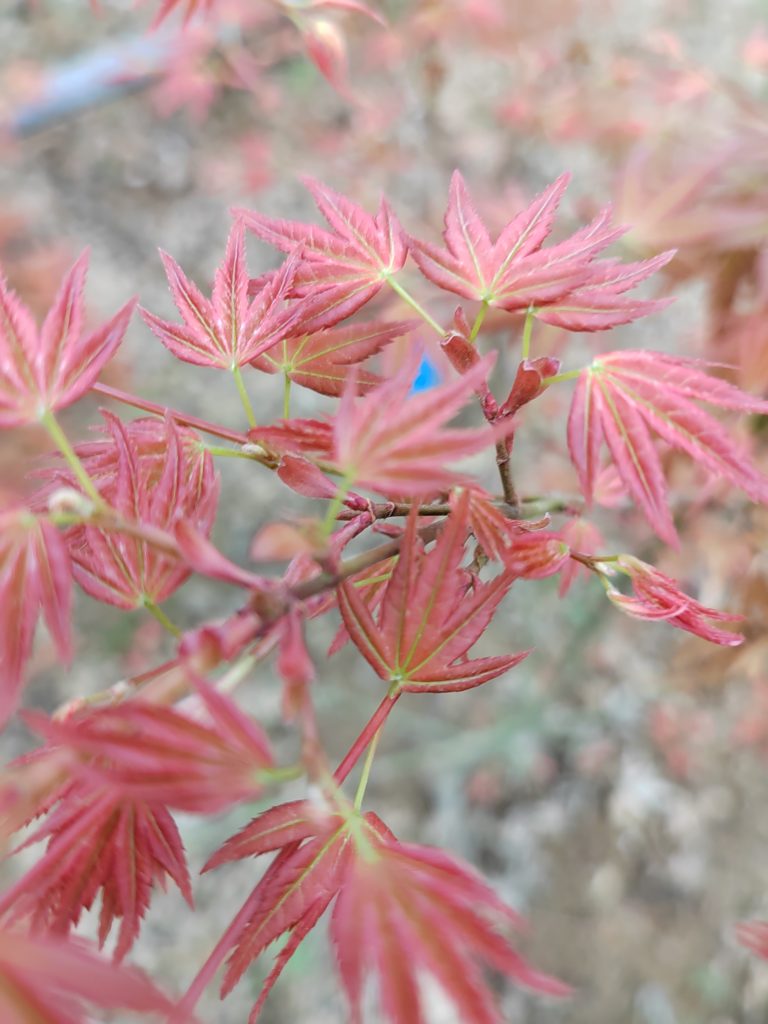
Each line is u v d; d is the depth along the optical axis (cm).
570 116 37
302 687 9
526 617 51
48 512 11
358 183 48
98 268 64
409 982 8
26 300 38
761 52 36
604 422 14
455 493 13
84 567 12
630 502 23
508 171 54
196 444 13
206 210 68
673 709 49
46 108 51
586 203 33
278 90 61
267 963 44
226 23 47
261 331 14
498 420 14
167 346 14
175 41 48
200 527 13
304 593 10
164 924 45
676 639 50
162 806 11
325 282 14
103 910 10
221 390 59
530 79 44
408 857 9
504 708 50
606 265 14
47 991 7
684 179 26
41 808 10
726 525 28
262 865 47
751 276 25
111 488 13
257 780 8
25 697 50
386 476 10
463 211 15
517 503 14
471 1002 8
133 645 51
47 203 67
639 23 61
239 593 53
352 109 61
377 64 48
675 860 47
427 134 54
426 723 50
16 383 11
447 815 50
